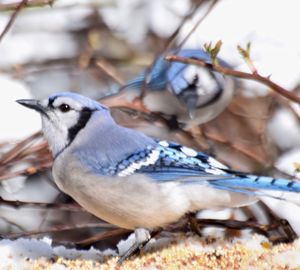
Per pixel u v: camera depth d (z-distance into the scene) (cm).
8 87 1279
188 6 1448
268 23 1413
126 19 1448
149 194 871
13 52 1379
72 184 885
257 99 1279
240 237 904
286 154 1233
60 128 909
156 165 880
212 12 1430
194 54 1297
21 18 1412
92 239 1034
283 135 1252
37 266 818
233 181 860
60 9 1411
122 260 850
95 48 1374
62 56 1395
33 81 1366
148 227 889
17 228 1181
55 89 1363
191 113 1248
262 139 1225
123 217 883
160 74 1275
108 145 891
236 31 1404
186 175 874
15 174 1099
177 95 1266
